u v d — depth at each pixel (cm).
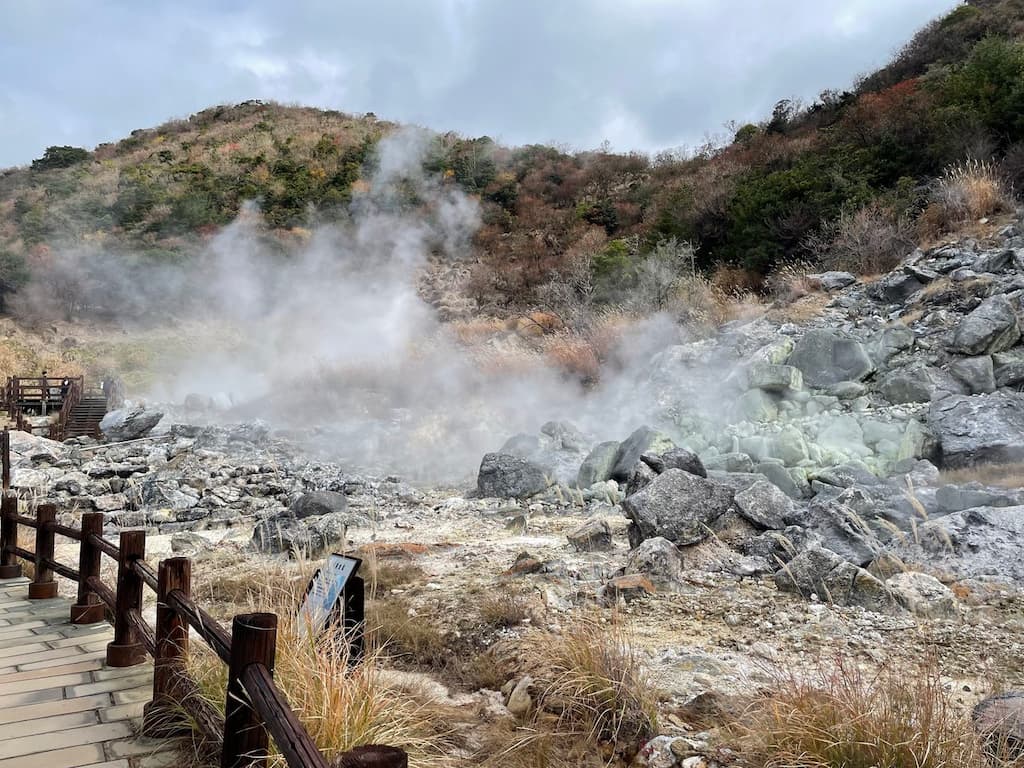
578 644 363
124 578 400
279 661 303
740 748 294
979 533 576
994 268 1441
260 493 1141
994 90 1944
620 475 1048
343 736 267
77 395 2269
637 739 313
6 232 4131
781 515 643
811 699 295
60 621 495
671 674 374
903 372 1184
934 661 370
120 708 337
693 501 633
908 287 1499
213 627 262
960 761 259
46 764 280
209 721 275
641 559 550
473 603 507
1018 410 1009
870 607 489
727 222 2344
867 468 937
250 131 5994
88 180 4875
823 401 1200
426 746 305
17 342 3048
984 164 1767
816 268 1845
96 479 1235
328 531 713
